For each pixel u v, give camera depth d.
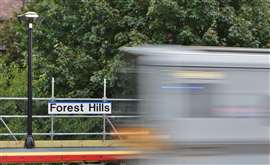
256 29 37.72
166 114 14.19
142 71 14.48
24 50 45.31
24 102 38.34
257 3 38.59
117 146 16.81
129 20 38.31
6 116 32.53
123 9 39.50
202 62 14.38
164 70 14.30
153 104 14.26
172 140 14.13
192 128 14.20
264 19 38.28
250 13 37.84
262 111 14.52
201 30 37.03
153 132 14.23
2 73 42.47
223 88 14.42
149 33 37.88
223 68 14.45
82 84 37.94
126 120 15.55
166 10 35.94
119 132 16.38
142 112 14.41
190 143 14.18
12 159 27.06
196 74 14.35
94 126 36.31
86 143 32.41
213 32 35.25
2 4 59.50
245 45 36.53
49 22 39.91
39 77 38.09
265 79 14.60
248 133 14.42
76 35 39.44
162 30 37.06
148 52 14.41
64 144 32.22
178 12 35.94
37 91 37.78
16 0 60.69
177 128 14.16
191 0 36.16
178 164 14.16
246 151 14.38
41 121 37.00
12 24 50.75
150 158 14.29
